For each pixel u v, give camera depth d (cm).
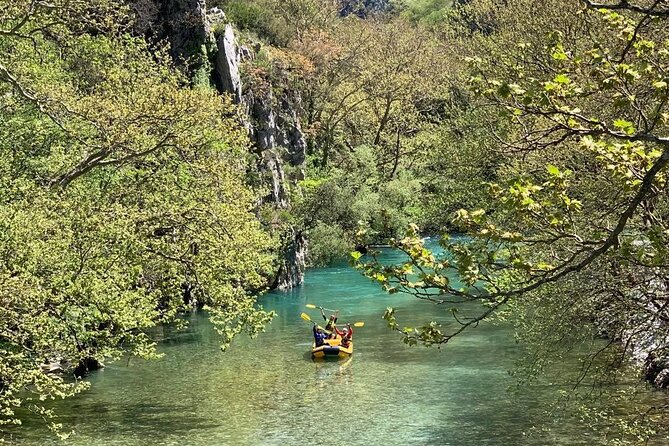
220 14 4969
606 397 1880
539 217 870
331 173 5750
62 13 2223
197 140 2308
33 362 1641
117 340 1870
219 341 2977
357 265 855
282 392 2241
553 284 1542
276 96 5628
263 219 4319
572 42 2291
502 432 1783
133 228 1938
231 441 1795
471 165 2872
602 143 912
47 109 2045
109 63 2662
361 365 2548
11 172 2089
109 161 2108
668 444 1587
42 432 1859
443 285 813
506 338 2816
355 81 6681
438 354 2631
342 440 1795
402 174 5800
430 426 1870
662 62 1008
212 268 2119
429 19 9169
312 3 6769
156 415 2014
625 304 1382
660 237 773
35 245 1598
